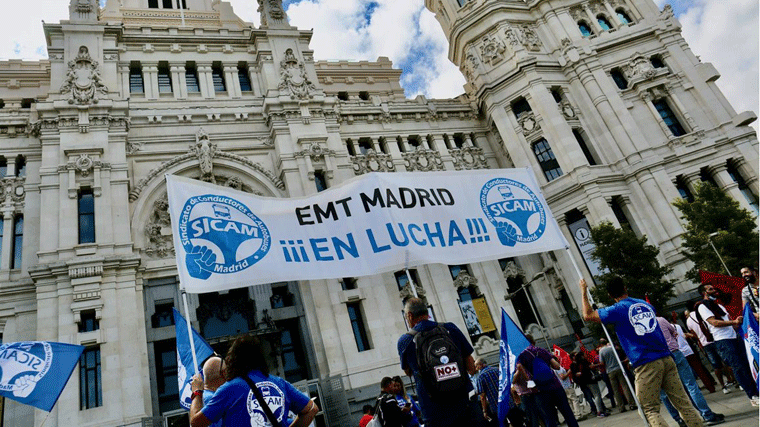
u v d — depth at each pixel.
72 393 21.86
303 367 27.62
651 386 7.17
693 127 35.44
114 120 28.92
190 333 9.24
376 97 39.00
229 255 10.87
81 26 31.25
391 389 10.12
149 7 39.88
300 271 11.71
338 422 23.97
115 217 26.48
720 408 10.93
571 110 36.88
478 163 39.09
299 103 33.41
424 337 5.81
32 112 28.92
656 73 37.06
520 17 40.59
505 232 13.78
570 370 17.70
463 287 33.22
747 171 34.38
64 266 24.03
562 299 33.53
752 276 10.20
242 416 4.64
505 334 8.95
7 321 24.47
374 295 29.06
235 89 34.22
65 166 26.77
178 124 31.16
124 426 20.89
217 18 40.03
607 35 39.34
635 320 7.44
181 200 10.83
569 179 34.31
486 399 11.66
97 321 23.77
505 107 38.19
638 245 26.67
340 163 33.09
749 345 7.46
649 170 33.91
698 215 28.69
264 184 31.12
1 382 10.87
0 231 26.84
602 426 13.44
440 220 13.62
